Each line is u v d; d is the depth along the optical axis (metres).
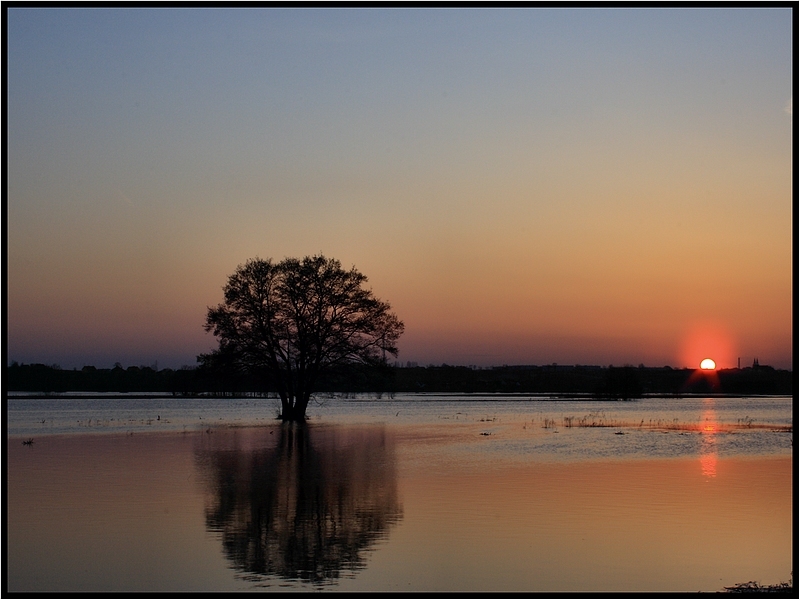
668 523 24.78
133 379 192.75
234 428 68.06
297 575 19.59
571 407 116.44
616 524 24.64
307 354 77.00
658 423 75.00
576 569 19.97
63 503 28.67
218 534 23.72
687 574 19.55
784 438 56.38
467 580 19.12
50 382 185.88
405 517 25.92
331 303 76.00
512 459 42.34
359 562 20.64
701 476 35.00
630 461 41.16
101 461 41.72
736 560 20.72
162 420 80.56
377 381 78.94
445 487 32.00
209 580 19.28
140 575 19.66
